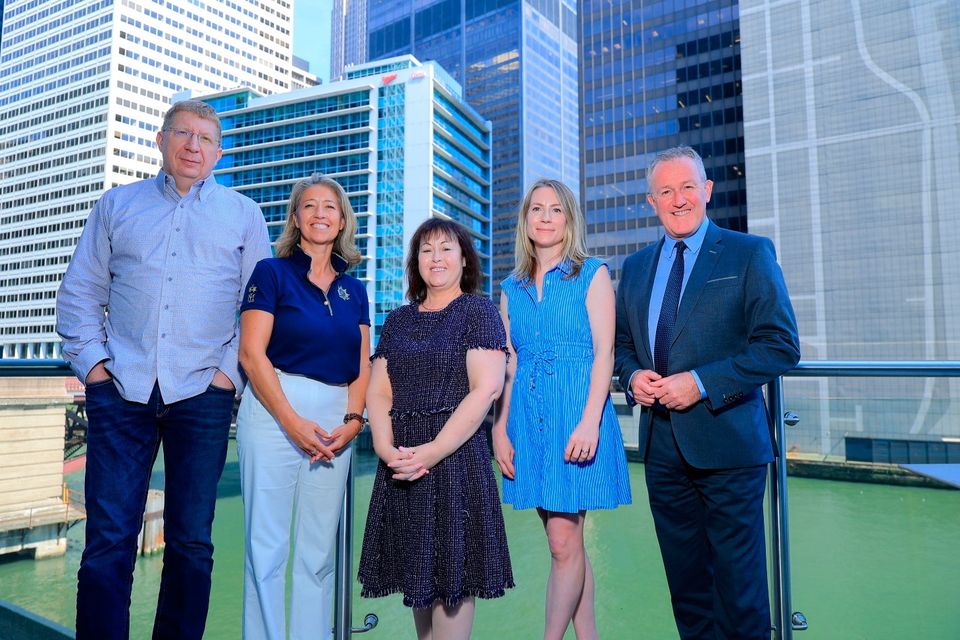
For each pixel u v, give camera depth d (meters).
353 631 2.15
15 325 101.81
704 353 1.82
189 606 1.92
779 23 49.72
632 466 2.14
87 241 2.07
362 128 71.44
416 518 1.82
